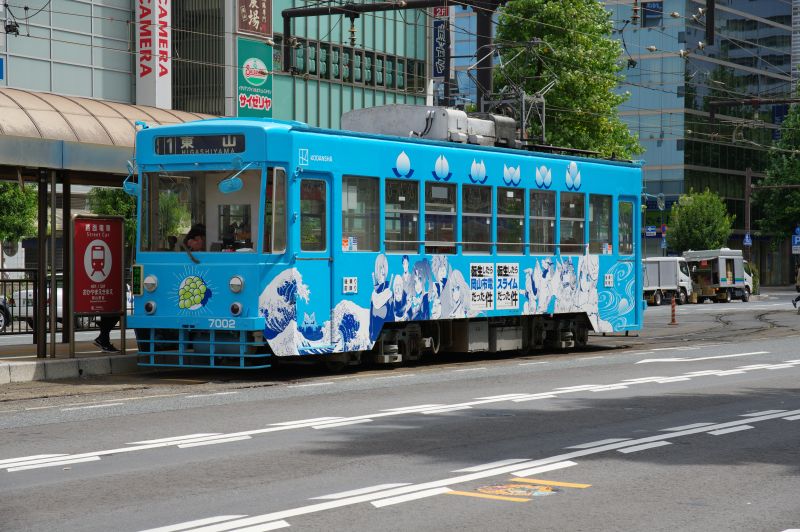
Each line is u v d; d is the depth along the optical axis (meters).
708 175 85.31
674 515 7.90
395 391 15.76
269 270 16.91
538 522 7.64
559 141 45.22
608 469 9.67
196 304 17.25
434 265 19.67
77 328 21.38
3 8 43.97
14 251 55.09
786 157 83.62
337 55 56.12
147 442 11.02
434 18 57.47
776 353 23.28
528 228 21.78
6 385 16.56
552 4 45.09
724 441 11.27
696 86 82.94
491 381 17.22
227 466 9.74
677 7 81.00
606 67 46.44
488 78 27.56
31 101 20.25
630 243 24.81
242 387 16.25
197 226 17.39
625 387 16.34
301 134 17.22
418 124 20.78
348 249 18.02
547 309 22.27
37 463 9.86
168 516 7.75
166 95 49.31
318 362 18.33
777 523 7.68
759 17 89.50
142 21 48.97
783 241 93.12
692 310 49.66
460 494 8.55
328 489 8.75
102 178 21.50
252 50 51.97
